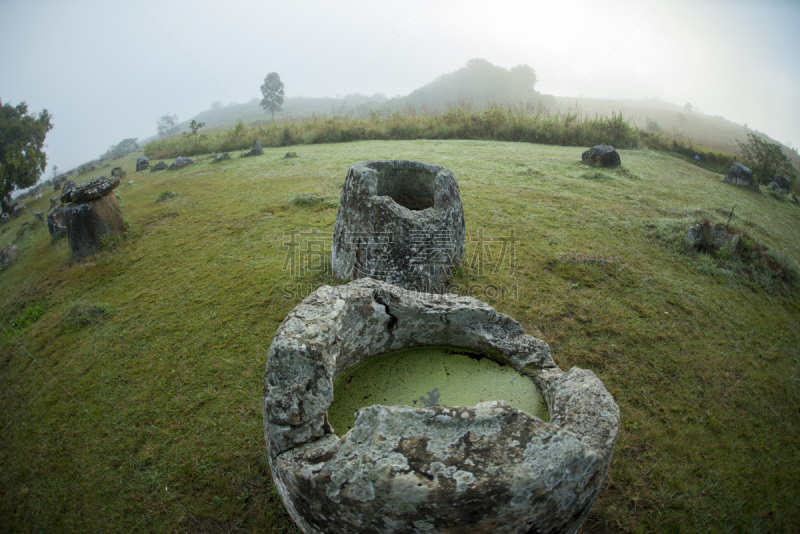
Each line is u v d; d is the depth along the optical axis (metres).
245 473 2.80
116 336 4.38
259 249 5.71
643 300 4.52
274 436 1.89
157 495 2.78
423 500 1.50
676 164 10.78
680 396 3.47
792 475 3.03
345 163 9.95
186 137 17.50
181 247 6.16
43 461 3.22
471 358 2.63
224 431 3.12
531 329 4.01
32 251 8.24
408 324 2.65
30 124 19.39
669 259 5.32
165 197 8.48
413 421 1.65
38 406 3.76
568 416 1.91
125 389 3.68
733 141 26.06
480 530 1.57
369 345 2.61
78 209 6.41
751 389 3.64
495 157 10.02
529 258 5.15
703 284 4.93
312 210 6.78
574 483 1.63
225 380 3.58
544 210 6.56
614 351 3.84
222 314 4.41
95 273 5.91
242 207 7.34
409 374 2.52
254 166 10.62
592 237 5.74
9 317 5.69
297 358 2.00
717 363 3.84
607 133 12.47
